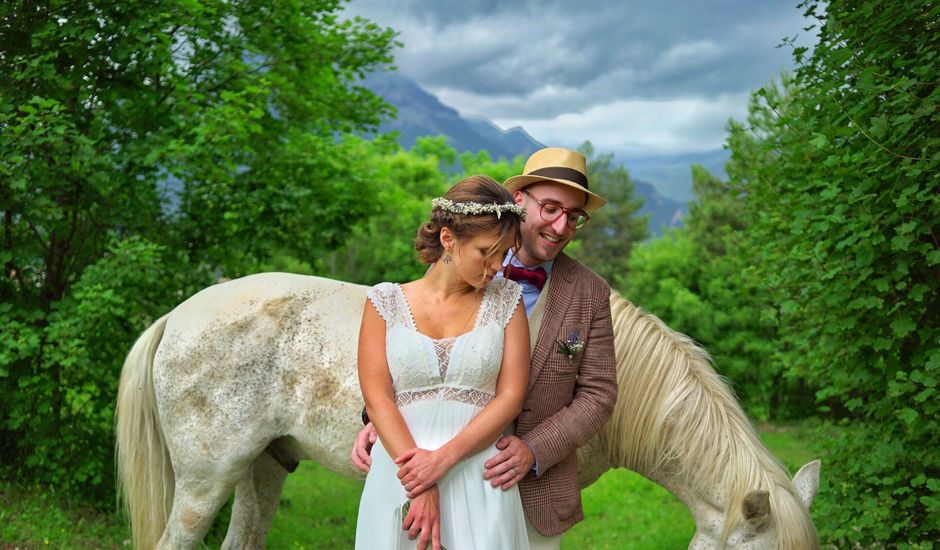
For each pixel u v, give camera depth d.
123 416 3.47
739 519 2.65
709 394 2.90
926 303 3.62
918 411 3.60
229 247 5.83
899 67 3.29
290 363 3.21
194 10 5.23
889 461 3.61
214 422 3.24
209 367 3.25
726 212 18.61
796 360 5.09
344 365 3.14
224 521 5.17
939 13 3.14
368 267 19.11
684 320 16.53
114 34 5.07
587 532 6.22
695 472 2.82
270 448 3.41
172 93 5.42
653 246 19.55
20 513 4.57
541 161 2.45
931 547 3.44
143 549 3.45
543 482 2.23
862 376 3.77
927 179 3.29
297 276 3.45
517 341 2.07
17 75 4.72
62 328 4.59
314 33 6.30
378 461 2.05
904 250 3.38
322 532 5.55
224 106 5.22
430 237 2.04
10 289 5.10
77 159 4.71
